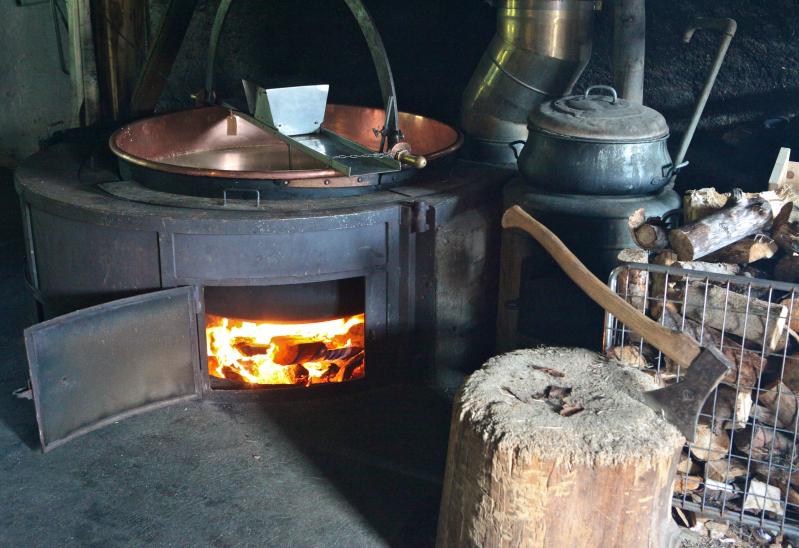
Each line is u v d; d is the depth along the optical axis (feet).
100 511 8.34
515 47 11.03
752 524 7.97
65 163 11.62
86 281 10.23
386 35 13.58
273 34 14.52
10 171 19.02
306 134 11.20
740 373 7.63
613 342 8.36
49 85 17.95
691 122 10.48
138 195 10.25
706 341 7.89
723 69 11.30
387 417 10.10
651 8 11.53
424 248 10.40
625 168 9.66
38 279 11.00
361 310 10.75
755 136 10.44
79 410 9.38
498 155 11.73
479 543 7.06
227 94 15.24
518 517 6.80
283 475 8.96
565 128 9.67
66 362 9.10
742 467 8.13
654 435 6.78
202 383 10.25
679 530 7.69
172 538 7.99
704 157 11.03
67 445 9.37
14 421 9.87
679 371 8.05
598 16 11.93
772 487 7.97
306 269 9.89
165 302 9.69
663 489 6.88
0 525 8.11
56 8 16.99
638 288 8.09
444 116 13.64
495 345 11.67
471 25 12.96
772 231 8.52
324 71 14.32
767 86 11.08
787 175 9.23
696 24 10.30
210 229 9.54
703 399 6.78
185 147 12.72
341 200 10.16
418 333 10.75
